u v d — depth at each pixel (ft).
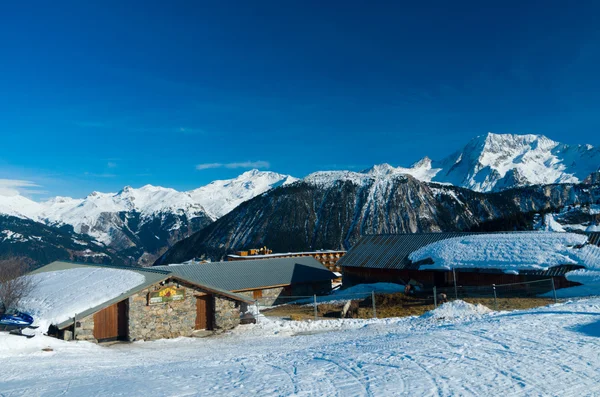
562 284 120.57
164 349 76.84
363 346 58.39
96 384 43.47
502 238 148.77
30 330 76.84
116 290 87.45
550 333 55.93
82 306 82.53
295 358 53.31
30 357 64.23
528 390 33.71
